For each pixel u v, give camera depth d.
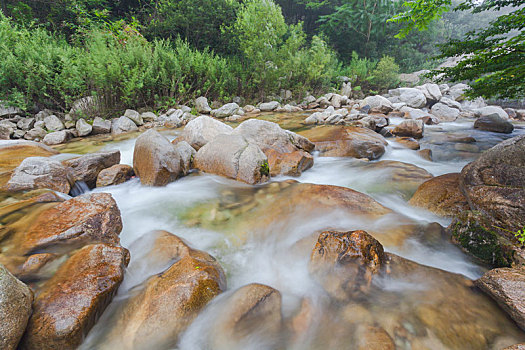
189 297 1.77
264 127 5.11
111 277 1.86
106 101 9.25
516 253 1.99
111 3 14.92
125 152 6.47
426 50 28.02
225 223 3.09
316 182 4.42
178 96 11.24
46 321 1.50
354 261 1.99
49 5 11.75
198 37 14.13
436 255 2.35
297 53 13.95
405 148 6.50
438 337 1.55
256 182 4.08
